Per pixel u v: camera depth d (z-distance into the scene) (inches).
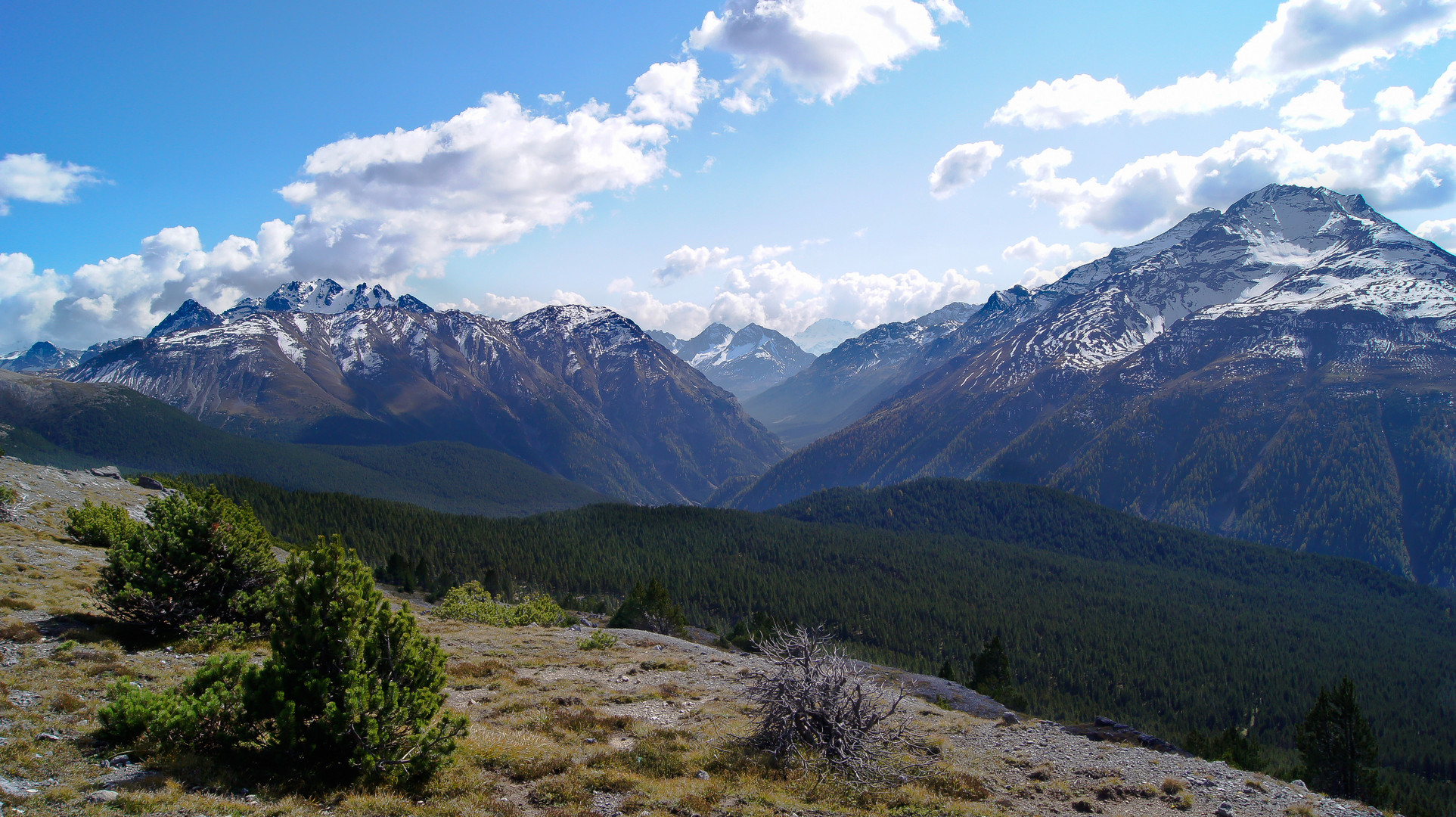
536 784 649.0
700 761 753.6
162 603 949.8
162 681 783.7
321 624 621.3
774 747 808.9
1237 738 2118.6
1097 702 5098.4
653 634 1786.4
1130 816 713.6
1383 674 5590.6
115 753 581.3
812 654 847.7
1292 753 4439.0
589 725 859.4
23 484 1891.0
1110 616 6496.1
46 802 478.6
